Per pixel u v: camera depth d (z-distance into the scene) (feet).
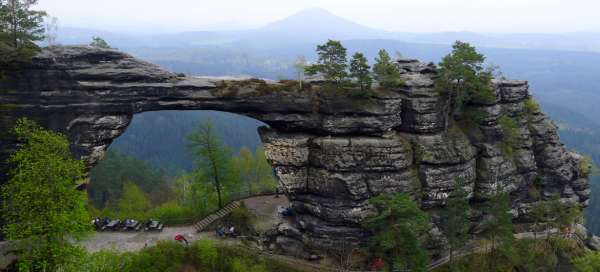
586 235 233.14
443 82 193.06
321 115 184.65
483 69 198.08
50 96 167.53
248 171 272.51
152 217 205.67
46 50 169.37
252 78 189.57
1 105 164.96
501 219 177.58
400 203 162.30
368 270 173.58
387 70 191.93
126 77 172.65
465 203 169.48
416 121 187.83
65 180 127.95
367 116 181.57
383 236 161.99
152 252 162.91
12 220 131.64
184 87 177.88
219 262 168.14
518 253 193.36
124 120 177.06
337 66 180.75
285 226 188.75
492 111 201.77
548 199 221.66
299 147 184.34
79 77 168.86
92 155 174.40
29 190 120.16
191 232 190.19
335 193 177.99
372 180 179.52
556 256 203.82
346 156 177.78
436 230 188.34
